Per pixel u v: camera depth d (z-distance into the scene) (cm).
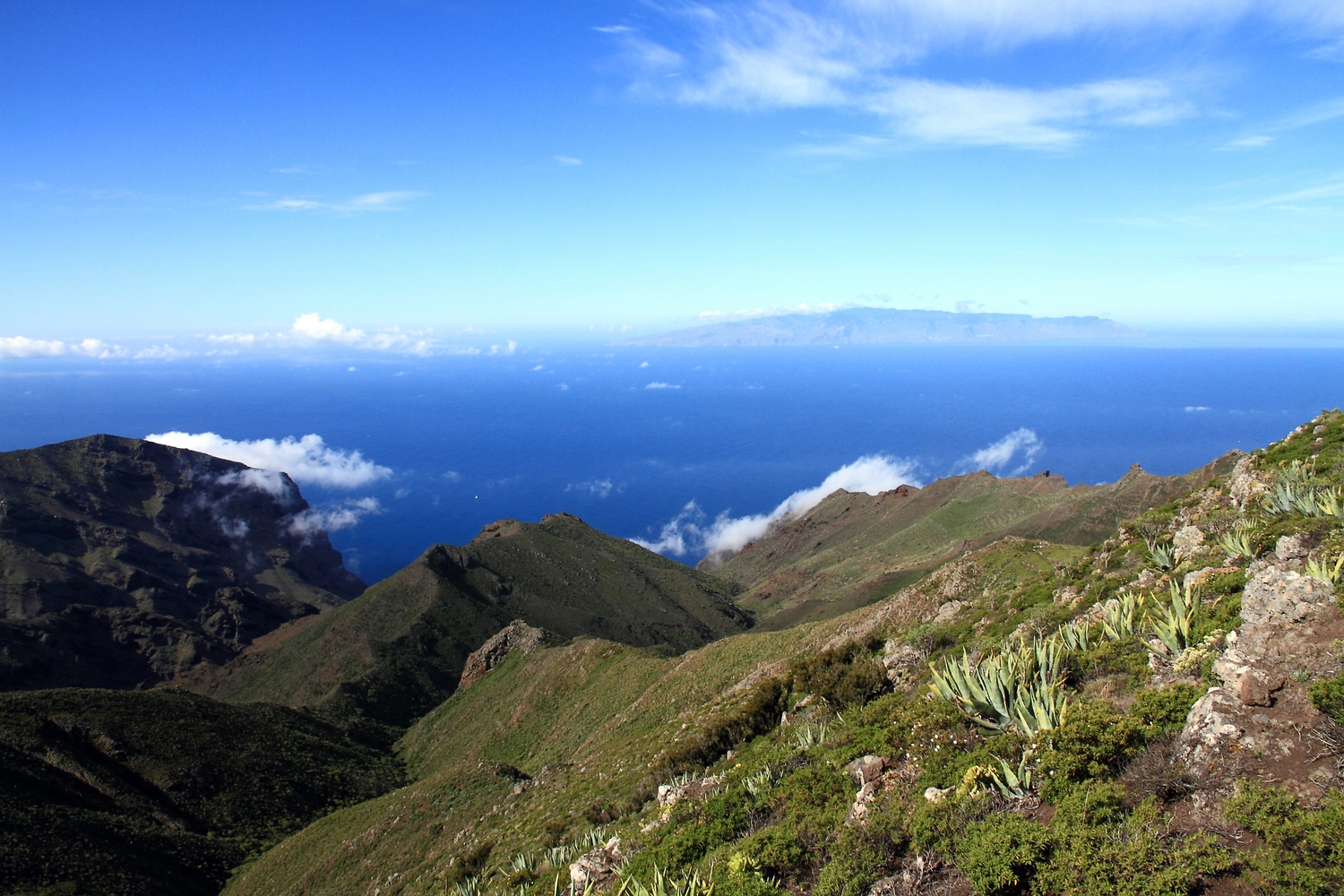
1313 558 1117
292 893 4375
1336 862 555
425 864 3538
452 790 4809
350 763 8375
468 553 16950
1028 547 4206
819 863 950
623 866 1225
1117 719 837
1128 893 621
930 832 836
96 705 7319
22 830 4862
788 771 1330
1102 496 14150
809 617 15625
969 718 1128
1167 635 1066
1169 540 2103
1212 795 681
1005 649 1348
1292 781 644
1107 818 721
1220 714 745
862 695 1812
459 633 14062
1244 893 588
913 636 2228
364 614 14700
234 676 14938
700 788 1493
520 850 2372
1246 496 2019
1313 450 2372
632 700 6781
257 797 6956
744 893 911
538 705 8444
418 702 12188
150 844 5550
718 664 5634
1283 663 763
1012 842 735
